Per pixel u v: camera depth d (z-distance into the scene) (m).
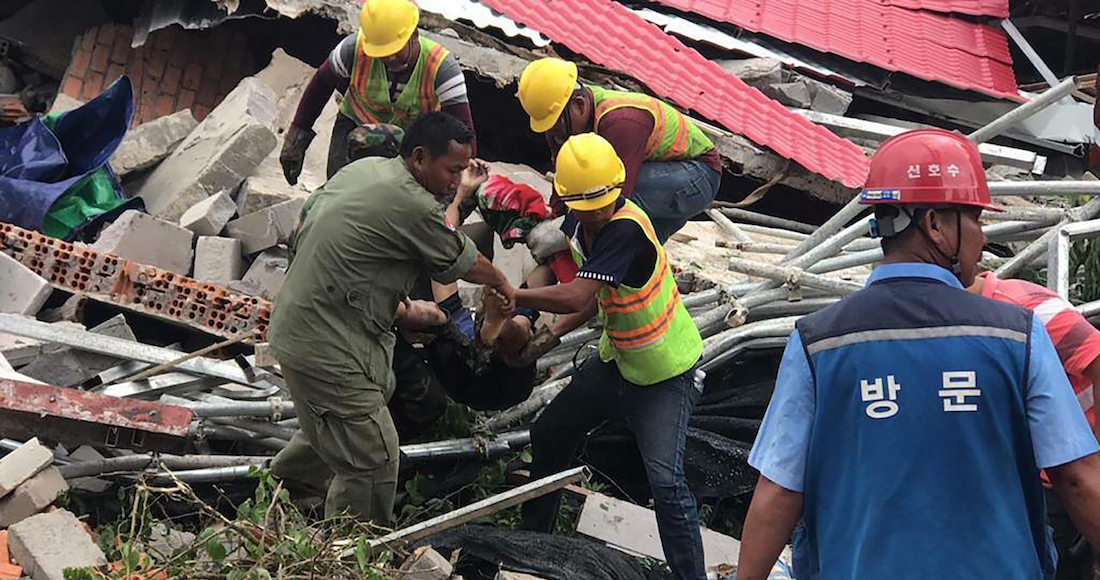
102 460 4.73
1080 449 2.63
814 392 2.77
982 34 11.54
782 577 3.94
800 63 9.71
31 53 8.50
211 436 4.91
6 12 8.73
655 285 4.34
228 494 4.95
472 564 4.66
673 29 9.42
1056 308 3.88
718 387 5.98
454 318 4.95
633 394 4.51
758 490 2.84
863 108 10.41
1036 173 8.82
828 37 10.20
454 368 4.81
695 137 5.16
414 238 4.01
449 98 5.18
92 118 6.63
